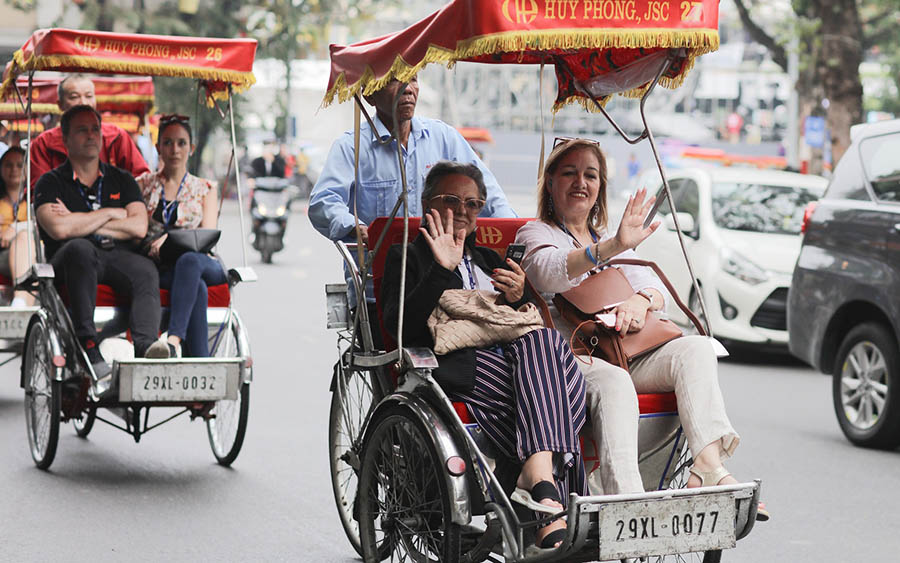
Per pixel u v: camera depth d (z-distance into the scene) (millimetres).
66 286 7438
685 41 4477
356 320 5379
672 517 4242
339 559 5727
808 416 9695
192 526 6242
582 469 4539
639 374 4938
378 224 5266
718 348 4809
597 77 5289
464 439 4438
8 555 5672
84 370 7309
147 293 7484
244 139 37906
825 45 22844
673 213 5000
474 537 4691
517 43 4289
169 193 8172
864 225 8773
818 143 23125
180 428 8852
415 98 6023
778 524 6465
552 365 4559
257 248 22266
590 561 4660
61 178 7816
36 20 32812
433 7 45188
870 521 6539
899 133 8773
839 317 8992
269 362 11539
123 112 12594
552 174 5312
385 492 5074
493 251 5246
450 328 4684
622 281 5164
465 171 4914
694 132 55344
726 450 4711
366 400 5805
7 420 8961
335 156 6160
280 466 7590
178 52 7867
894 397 8250
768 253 12172
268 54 37688
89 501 6711
